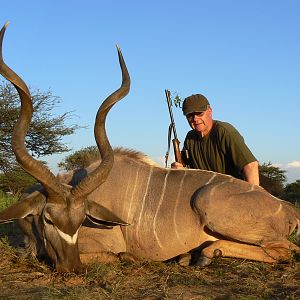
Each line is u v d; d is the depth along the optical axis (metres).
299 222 4.54
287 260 4.25
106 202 4.50
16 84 3.97
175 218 4.39
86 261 4.23
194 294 3.38
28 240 4.53
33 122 14.98
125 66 4.39
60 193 3.96
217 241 4.31
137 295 3.39
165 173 4.63
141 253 4.47
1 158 14.81
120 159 4.74
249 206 4.32
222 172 5.05
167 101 5.67
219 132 4.96
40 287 3.58
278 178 16.98
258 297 3.29
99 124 4.23
